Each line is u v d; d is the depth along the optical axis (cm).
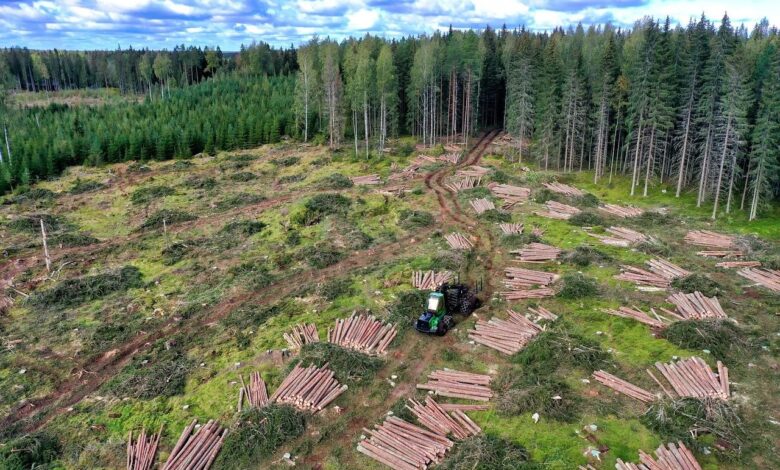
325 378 2389
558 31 11462
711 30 5600
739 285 3138
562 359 2448
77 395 2466
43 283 3638
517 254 3747
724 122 4534
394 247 4059
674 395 2175
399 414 2173
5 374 2620
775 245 3744
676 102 5306
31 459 1994
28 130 8106
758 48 5788
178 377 2472
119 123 8106
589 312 2875
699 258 3566
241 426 2094
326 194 5084
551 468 1833
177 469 1917
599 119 5688
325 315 3000
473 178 5697
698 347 2467
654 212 4494
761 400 2125
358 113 7669
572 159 6238
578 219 4319
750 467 1808
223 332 2911
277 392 2297
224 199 5428
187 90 10862
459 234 4147
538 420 2078
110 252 4159
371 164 6475
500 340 2664
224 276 3647
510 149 7081
